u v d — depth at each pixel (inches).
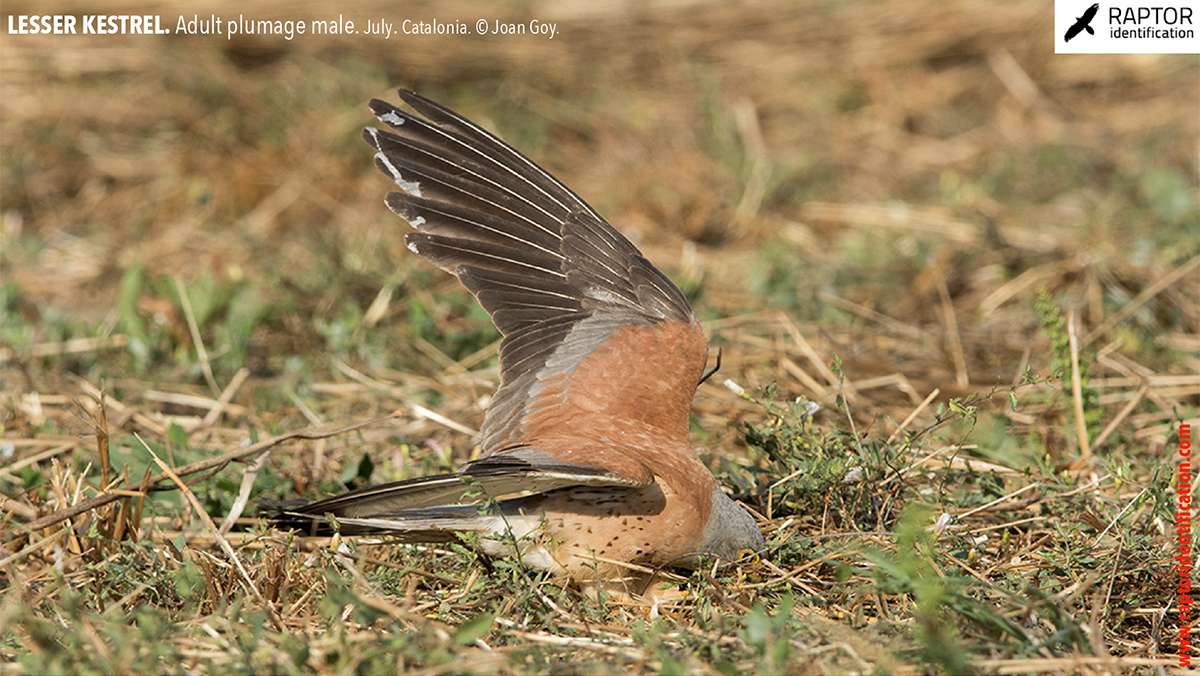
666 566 284.2
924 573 263.9
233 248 624.4
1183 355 473.1
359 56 852.6
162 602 279.1
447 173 327.0
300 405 428.8
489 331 490.3
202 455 370.9
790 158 760.3
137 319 486.6
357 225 649.0
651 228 654.5
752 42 929.5
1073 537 305.6
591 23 940.6
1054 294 539.5
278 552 283.7
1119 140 783.7
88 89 796.6
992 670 235.9
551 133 807.7
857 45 917.8
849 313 529.0
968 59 909.8
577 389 301.9
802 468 312.8
